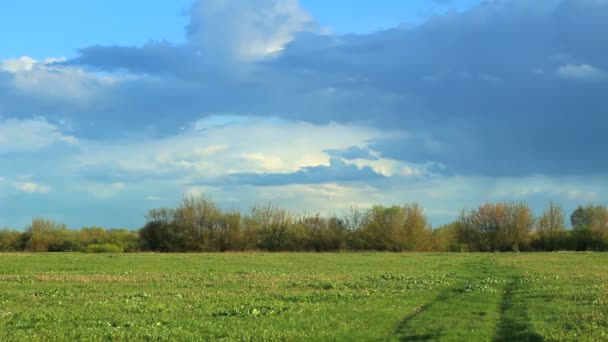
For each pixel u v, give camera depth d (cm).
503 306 2608
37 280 3797
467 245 10894
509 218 10694
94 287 3347
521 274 4278
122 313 2325
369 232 10519
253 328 1994
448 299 2816
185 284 3528
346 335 1880
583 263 5716
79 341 1781
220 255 7988
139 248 10706
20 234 11475
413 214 10431
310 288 3322
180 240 10606
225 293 3038
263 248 10819
